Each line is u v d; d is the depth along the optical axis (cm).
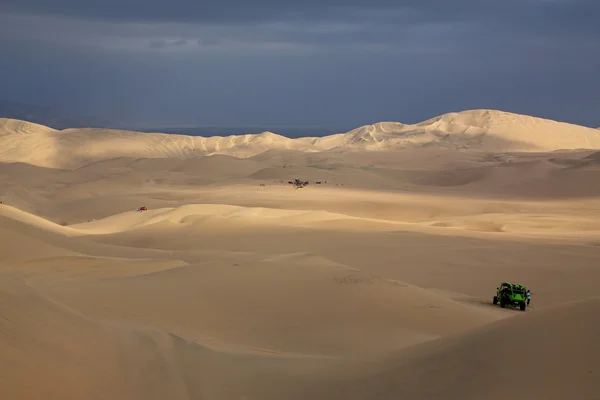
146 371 1232
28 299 1425
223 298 2438
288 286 2673
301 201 10969
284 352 1697
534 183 14112
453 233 6119
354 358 1373
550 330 1059
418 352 1234
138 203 10719
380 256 4688
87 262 3372
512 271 4172
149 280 2772
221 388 1195
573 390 859
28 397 902
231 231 5956
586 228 7662
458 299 3198
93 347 1268
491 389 944
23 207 10081
